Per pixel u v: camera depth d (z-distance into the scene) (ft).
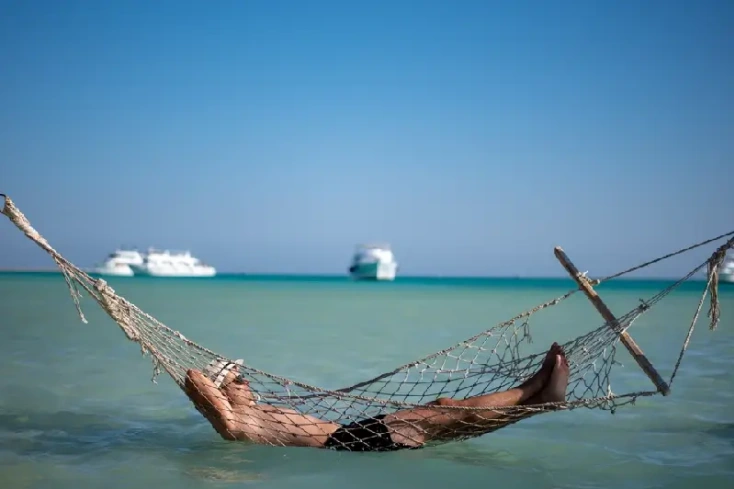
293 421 19.65
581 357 19.75
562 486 16.34
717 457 18.81
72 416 23.52
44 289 147.84
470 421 18.54
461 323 68.44
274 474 17.10
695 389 29.30
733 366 36.24
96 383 29.86
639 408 25.36
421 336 53.31
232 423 19.57
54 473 17.12
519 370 20.61
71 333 51.26
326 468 17.61
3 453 18.94
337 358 39.06
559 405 18.28
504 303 119.55
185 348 20.21
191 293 151.23
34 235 18.52
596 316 83.15
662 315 83.35
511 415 18.52
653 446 19.98
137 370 33.50
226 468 17.61
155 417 23.49
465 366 37.19
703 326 64.44
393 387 30.37
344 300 128.57
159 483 16.34
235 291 174.40
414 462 18.19
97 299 18.79
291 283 333.01
